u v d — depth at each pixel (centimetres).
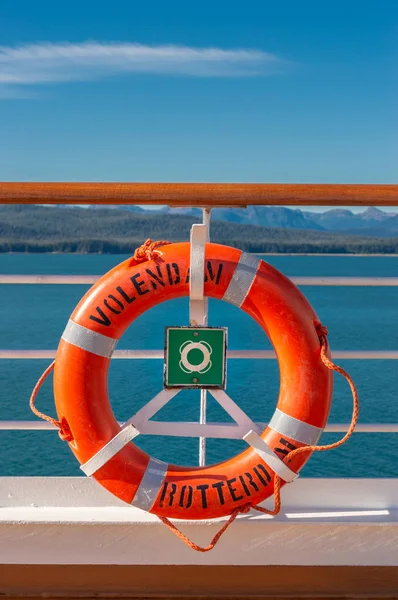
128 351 228
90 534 208
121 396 2003
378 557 210
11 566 210
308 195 200
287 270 13712
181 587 211
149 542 209
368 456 1527
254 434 198
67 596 210
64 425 202
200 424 203
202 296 199
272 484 199
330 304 5878
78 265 15100
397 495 218
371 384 2284
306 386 200
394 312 5228
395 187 201
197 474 200
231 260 201
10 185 198
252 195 199
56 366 203
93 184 200
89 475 201
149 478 198
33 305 5581
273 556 210
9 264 15312
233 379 2167
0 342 3578
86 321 200
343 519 210
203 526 208
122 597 210
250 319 3838
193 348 199
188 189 200
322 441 927
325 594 212
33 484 217
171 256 202
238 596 211
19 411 1903
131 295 200
